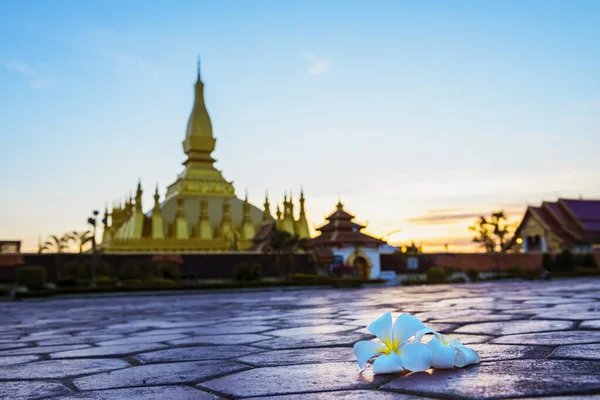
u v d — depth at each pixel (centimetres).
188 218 7769
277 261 5306
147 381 486
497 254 5859
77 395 432
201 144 8531
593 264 5662
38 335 1080
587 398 321
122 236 7594
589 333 671
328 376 447
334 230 5747
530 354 508
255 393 400
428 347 424
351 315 1273
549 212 6669
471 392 347
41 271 4122
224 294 3622
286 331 925
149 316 1585
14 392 459
